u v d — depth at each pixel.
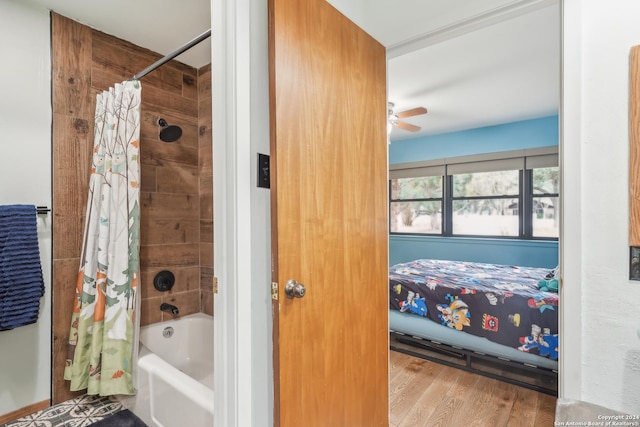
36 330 1.78
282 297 1.08
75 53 1.92
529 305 2.11
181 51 1.59
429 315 2.54
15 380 1.73
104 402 1.88
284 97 1.09
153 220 2.30
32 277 1.65
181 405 1.45
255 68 1.17
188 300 2.49
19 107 1.74
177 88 2.42
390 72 2.57
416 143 4.84
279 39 1.07
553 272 2.56
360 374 1.43
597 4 1.07
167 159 2.37
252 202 1.15
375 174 1.55
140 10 1.83
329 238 1.27
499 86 2.85
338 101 1.32
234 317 1.09
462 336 2.36
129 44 2.15
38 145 1.79
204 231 2.53
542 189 3.90
